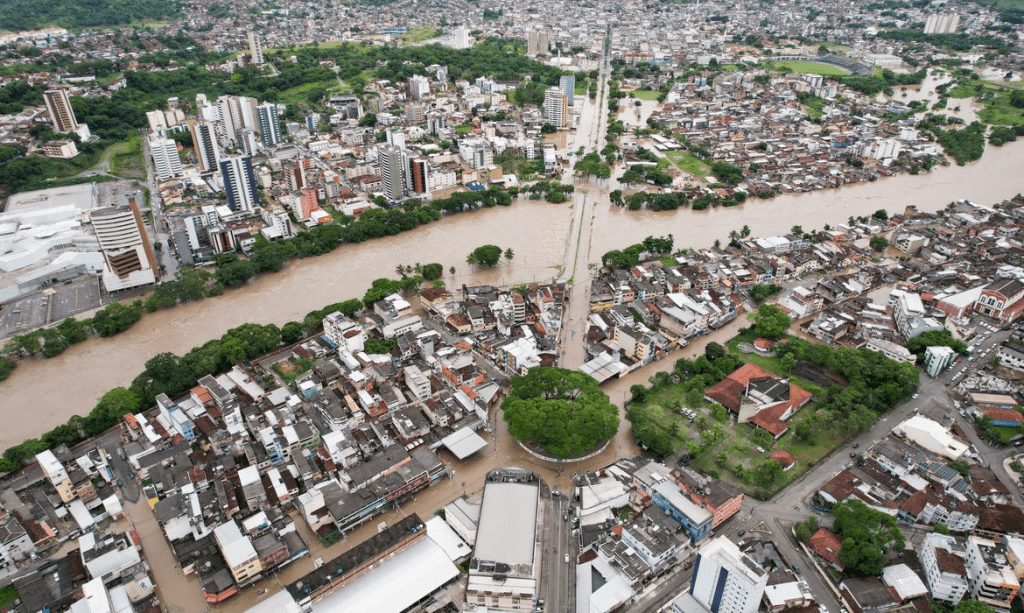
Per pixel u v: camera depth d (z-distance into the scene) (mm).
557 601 191375
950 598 184875
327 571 191875
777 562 196750
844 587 188000
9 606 191875
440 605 189500
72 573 198750
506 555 192000
